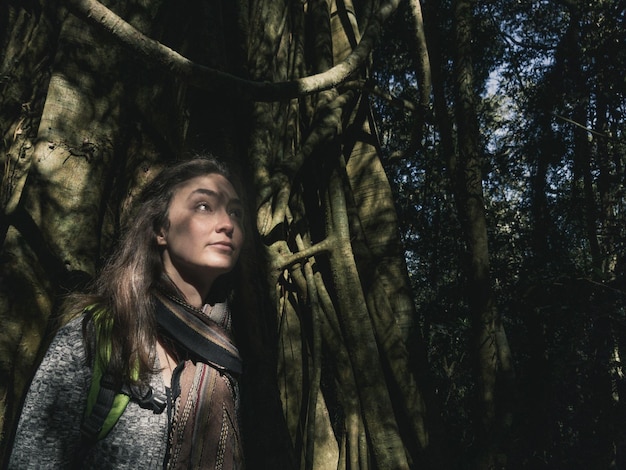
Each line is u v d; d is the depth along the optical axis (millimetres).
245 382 2723
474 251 4809
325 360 4102
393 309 4066
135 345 1445
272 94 2967
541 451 5516
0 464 2258
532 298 5738
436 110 5992
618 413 6305
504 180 7887
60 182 2559
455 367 6551
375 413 3598
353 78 4500
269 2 4266
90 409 1418
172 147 2936
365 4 4961
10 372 2332
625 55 7141
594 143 7906
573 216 7527
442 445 3758
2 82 2834
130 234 1635
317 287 3785
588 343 6355
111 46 2773
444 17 7191
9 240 2475
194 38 3295
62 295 2404
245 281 2961
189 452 1470
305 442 3492
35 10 2955
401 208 7469
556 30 8164
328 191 4051
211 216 1636
